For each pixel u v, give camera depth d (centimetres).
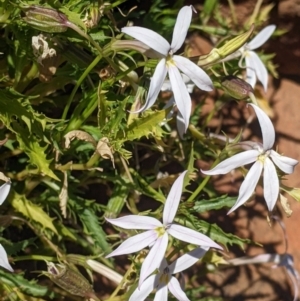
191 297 22
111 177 20
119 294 20
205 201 18
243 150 16
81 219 20
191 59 16
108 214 20
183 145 22
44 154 17
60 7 16
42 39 16
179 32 15
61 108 22
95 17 16
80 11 17
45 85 19
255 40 21
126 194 20
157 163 22
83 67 18
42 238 20
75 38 16
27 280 20
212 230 19
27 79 19
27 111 17
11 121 17
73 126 17
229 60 21
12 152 20
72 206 20
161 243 15
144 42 15
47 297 22
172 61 15
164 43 15
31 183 20
